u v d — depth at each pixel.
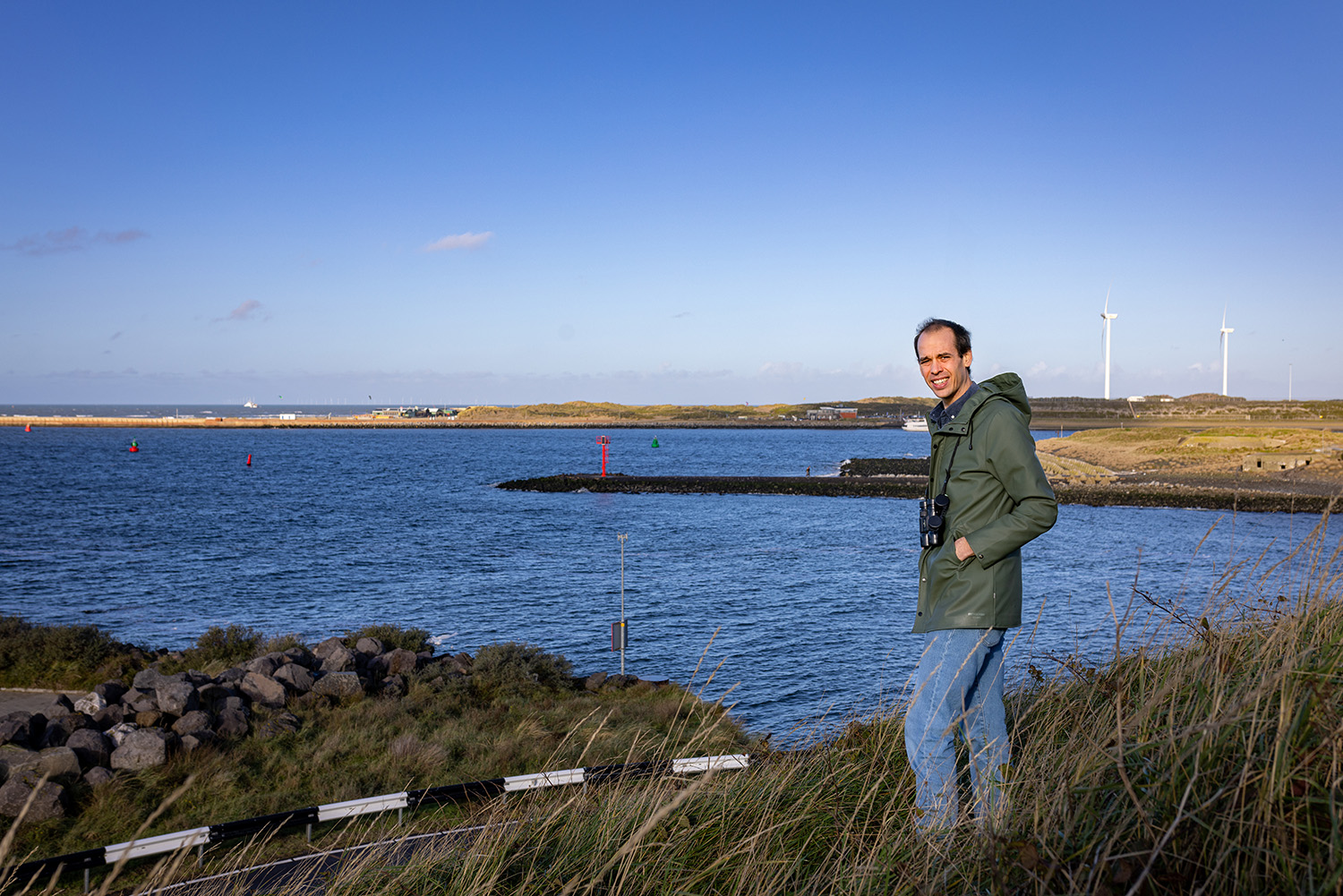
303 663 25.39
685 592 45.50
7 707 23.48
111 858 9.51
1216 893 2.13
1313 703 2.34
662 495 105.75
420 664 27.27
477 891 3.08
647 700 24.78
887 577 49.50
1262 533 59.72
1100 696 4.16
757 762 4.20
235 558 58.44
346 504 93.69
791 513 86.38
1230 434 140.00
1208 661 3.12
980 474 3.42
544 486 111.69
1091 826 2.53
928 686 3.41
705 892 2.98
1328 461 110.12
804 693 26.47
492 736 19.16
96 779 14.55
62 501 92.62
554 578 50.22
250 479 125.12
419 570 53.41
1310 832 2.10
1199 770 2.40
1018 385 3.53
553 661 27.45
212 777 15.52
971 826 2.77
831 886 2.84
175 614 41.94
